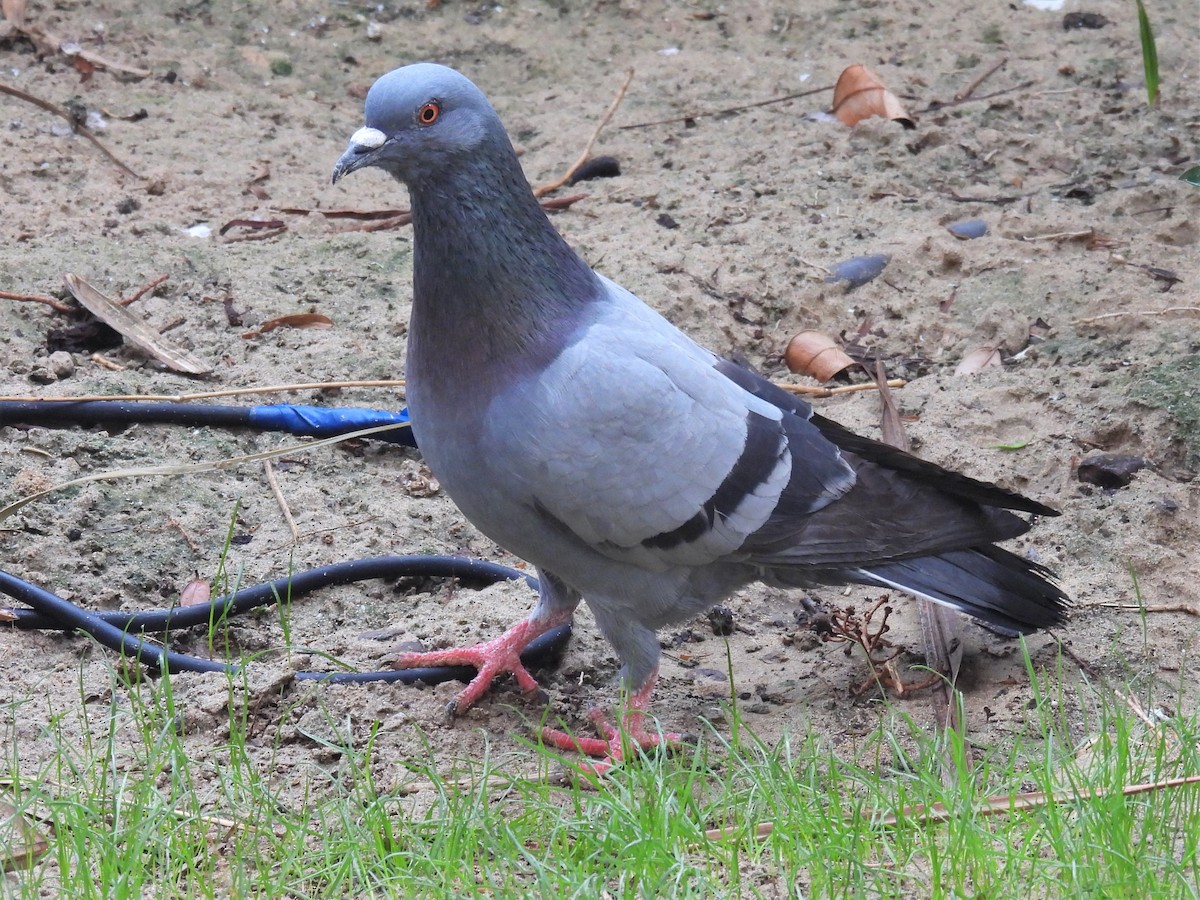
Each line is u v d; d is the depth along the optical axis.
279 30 18.00
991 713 8.98
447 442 8.27
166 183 14.84
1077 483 11.04
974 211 14.70
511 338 8.05
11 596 9.26
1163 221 14.25
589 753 8.73
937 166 15.55
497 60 18.00
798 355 12.72
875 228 14.37
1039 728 8.74
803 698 9.31
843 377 12.67
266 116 16.48
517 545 8.58
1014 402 11.97
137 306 12.77
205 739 8.51
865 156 15.68
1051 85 17.06
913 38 18.25
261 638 9.59
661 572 8.55
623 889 6.89
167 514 10.48
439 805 7.56
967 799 7.28
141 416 11.32
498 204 8.02
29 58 16.80
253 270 13.41
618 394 8.02
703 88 17.34
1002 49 17.94
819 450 8.72
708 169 15.60
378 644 9.49
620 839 7.16
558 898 6.81
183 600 9.78
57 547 9.99
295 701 8.78
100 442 11.02
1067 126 16.22
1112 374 12.03
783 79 17.50
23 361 12.01
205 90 16.84
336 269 13.54
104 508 10.45
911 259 13.80
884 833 7.38
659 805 7.36
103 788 7.50
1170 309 12.70
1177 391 11.61
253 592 9.68
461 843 7.20
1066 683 9.20
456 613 9.86
